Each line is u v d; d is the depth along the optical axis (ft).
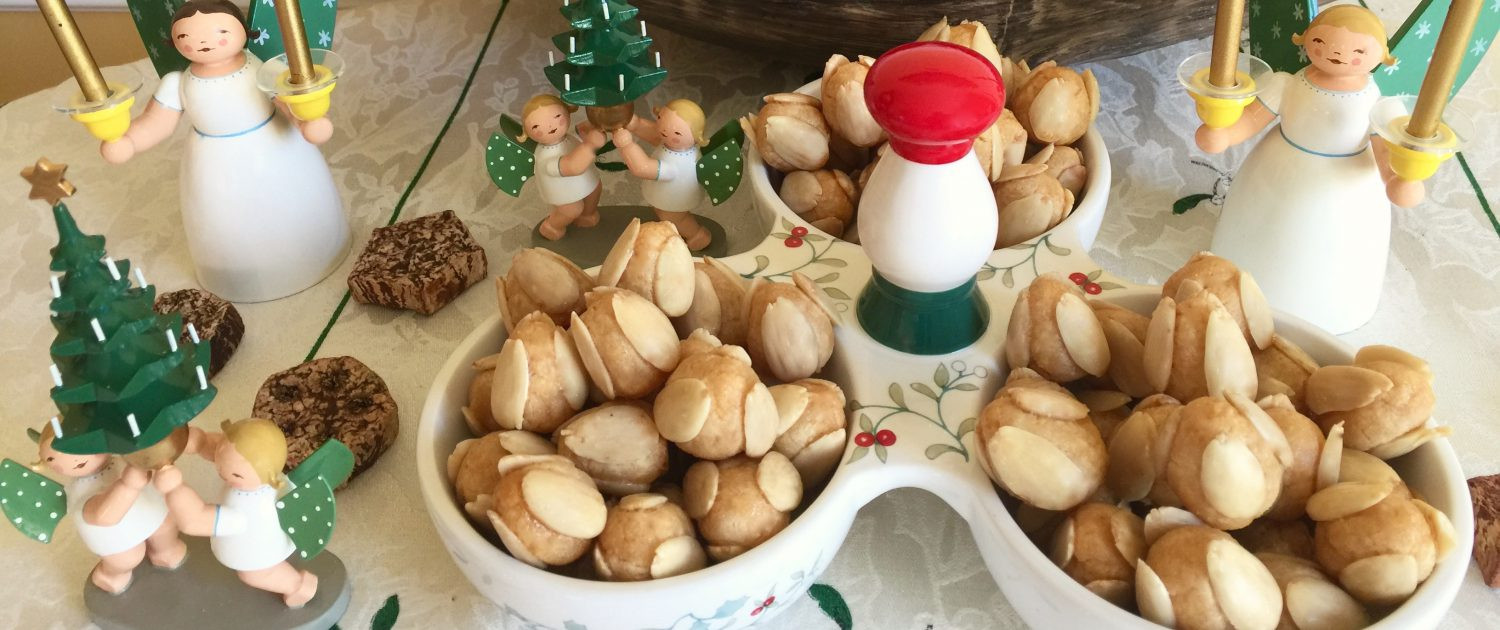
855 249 1.12
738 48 1.47
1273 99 1.10
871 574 0.99
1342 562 0.80
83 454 0.79
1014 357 0.96
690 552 0.84
